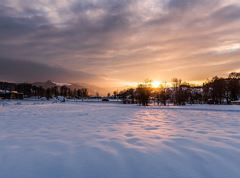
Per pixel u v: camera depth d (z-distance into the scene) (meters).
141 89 60.78
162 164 6.56
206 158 7.04
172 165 6.48
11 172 6.09
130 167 6.36
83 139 9.91
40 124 15.66
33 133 11.68
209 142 9.18
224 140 9.59
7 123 16.30
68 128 13.54
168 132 11.84
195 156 7.25
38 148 8.35
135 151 7.82
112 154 7.49
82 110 33.34
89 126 14.48
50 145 8.80
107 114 25.38
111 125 15.02
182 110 34.00
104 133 11.52
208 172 6.00
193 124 15.66
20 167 6.42
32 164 6.64
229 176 5.77
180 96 61.69
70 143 9.12
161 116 22.72
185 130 12.63
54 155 7.45
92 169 6.24
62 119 19.34
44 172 6.07
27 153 7.71
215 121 17.81
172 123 16.33
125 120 18.56
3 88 139.25
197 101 73.31
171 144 8.83
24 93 145.00
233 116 22.83
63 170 6.19
